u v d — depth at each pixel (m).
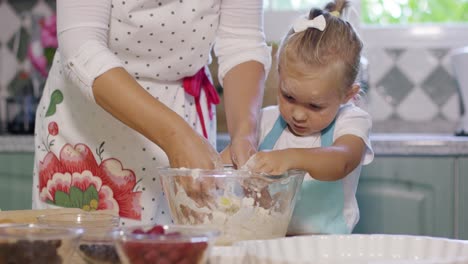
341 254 1.00
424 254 0.98
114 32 1.37
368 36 2.96
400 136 2.68
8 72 3.11
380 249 1.00
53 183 1.52
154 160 1.48
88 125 1.47
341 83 1.39
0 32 3.11
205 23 1.42
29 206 2.59
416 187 2.39
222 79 1.46
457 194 2.38
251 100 1.39
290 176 1.08
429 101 2.93
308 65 1.36
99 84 1.16
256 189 1.05
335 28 1.40
